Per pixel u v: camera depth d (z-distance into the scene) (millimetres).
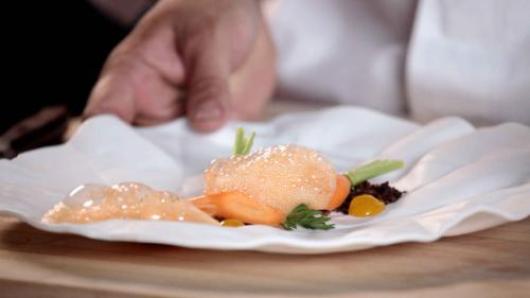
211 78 905
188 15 953
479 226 663
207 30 942
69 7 1374
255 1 1021
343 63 1102
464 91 975
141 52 933
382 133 827
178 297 598
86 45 1385
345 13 1100
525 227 688
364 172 713
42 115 1026
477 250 656
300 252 631
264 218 659
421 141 783
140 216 637
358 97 1098
